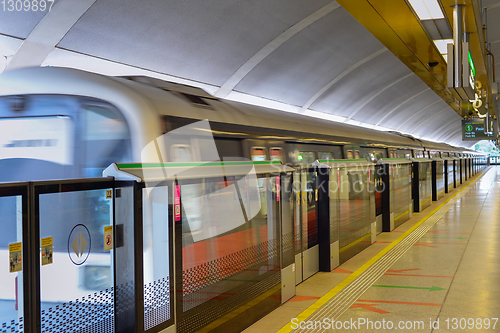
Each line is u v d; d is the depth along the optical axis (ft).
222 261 15.53
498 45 54.70
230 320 15.88
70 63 31.55
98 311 11.46
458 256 28.43
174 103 15.80
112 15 27.76
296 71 48.06
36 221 9.79
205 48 35.96
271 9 34.09
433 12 22.94
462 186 96.43
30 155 14.93
